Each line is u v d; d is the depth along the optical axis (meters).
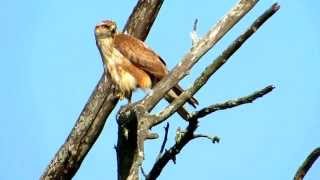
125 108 12.81
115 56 18.88
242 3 12.18
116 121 12.88
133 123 12.48
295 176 11.74
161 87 12.15
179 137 12.88
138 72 18.75
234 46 11.84
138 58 18.72
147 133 11.54
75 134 20.66
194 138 12.85
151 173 13.13
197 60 12.17
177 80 12.24
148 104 12.12
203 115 12.45
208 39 12.17
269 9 11.44
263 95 12.05
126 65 18.78
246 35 11.66
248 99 12.08
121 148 12.78
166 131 12.95
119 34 19.16
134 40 19.08
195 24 12.34
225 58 11.95
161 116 11.96
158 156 13.02
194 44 12.23
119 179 12.84
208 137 12.83
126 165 12.75
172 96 16.23
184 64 12.13
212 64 12.00
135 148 12.68
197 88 12.11
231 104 12.22
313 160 11.62
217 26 12.17
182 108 14.22
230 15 12.15
